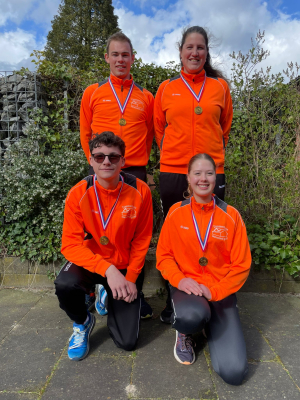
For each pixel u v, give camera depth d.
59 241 3.20
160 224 3.77
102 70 3.81
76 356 2.01
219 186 2.46
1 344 2.22
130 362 2.01
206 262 2.02
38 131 3.46
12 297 3.02
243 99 3.93
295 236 3.31
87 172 3.28
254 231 3.47
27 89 3.71
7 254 3.30
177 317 1.82
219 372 1.80
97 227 2.13
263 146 3.78
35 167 3.20
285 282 3.17
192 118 2.35
